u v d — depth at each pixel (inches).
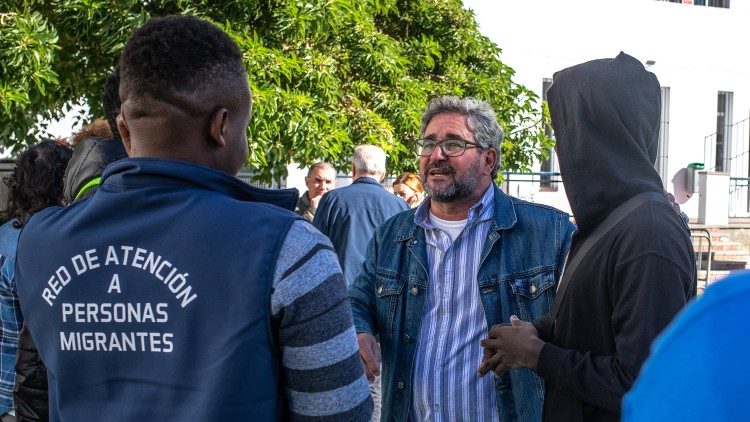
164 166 61.7
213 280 58.6
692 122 660.1
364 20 339.0
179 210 60.7
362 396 62.2
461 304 109.9
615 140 80.8
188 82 62.3
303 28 295.1
